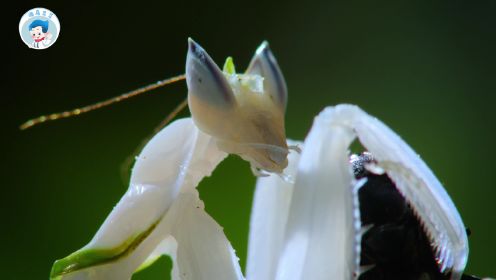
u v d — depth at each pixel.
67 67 0.26
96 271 0.09
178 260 0.09
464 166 0.26
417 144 0.27
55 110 0.25
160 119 0.25
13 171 0.22
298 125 0.27
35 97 0.25
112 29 0.26
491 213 0.24
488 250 0.23
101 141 0.24
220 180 0.22
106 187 0.22
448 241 0.09
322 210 0.09
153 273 0.19
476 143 0.27
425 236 0.09
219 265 0.09
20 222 0.21
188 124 0.09
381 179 0.09
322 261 0.09
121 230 0.09
